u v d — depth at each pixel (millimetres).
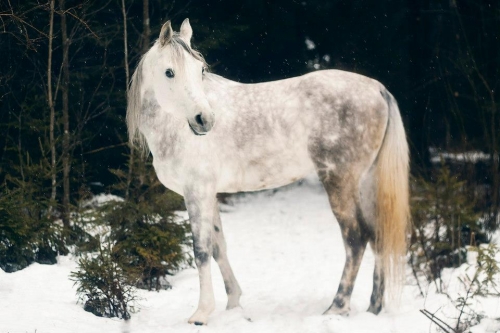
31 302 7625
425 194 10281
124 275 7992
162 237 9594
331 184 7254
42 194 11492
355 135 7164
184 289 9086
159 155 7508
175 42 7051
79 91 14938
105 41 14422
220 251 7742
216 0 18891
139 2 16656
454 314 7070
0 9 12633
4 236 9578
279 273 10289
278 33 19797
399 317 7004
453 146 12344
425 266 9180
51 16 11664
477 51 15906
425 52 18578
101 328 6879
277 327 6816
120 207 10133
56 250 10523
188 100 6910
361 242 7273
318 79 7332
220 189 7551
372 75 20406
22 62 14805
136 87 7551
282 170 7406
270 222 15242
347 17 20500
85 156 15648
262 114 7340
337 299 7238
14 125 12281
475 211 11344
